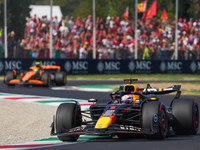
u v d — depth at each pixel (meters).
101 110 31.08
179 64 127.69
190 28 145.25
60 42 127.38
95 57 120.50
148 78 75.06
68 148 26.48
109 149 25.50
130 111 31.05
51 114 46.56
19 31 144.75
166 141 28.69
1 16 146.88
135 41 124.69
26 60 107.75
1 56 132.50
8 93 69.38
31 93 69.88
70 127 29.12
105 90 76.81
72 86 85.56
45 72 81.69
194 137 31.25
